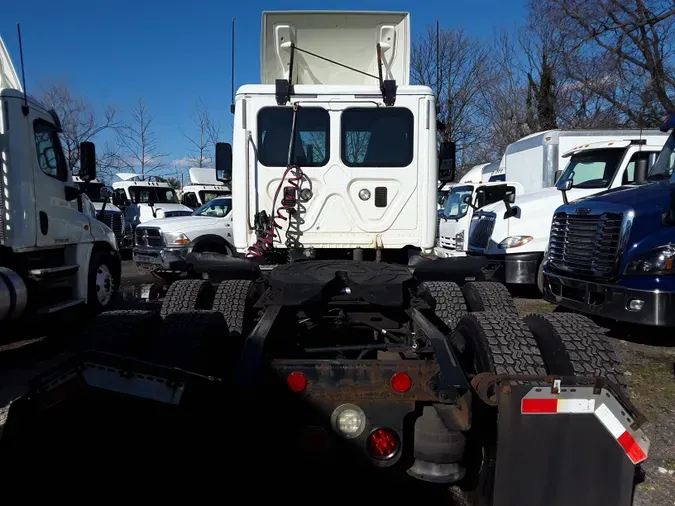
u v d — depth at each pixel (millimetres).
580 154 10500
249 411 2980
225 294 4711
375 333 4562
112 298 9070
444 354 3113
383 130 6148
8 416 2807
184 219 12273
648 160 9008
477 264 5531
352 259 6285
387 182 6168
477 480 3254
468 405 2910
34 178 7012
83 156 7938
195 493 3111
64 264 7859
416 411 3211
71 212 7848
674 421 4727
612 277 6602
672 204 6281
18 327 8094
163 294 6930
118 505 2920
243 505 3428
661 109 21438
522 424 2818
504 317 3439
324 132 6125
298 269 4609
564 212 7625
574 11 21641
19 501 2799
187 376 2908
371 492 3631
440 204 21281
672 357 6465
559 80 27062
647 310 6203
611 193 7414
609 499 2840
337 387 3010
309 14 6266
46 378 2809
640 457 2836
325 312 4504
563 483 2834
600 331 3357
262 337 3305
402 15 6324
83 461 2883
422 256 5961
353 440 3035
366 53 6500
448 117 30891
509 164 14445
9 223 6609
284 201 6051
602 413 2826
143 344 3684
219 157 6684
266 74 6438
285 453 3227
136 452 2936
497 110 31656
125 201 16172
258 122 6133
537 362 3137
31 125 7035
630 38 20906
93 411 2891
